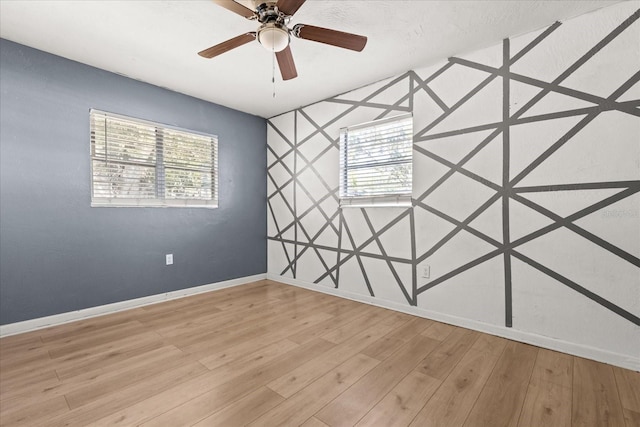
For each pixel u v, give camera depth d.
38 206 2.36
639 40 1.72
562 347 1.97
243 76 2.81
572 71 1.93
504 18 1.95
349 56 2.43
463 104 2.38
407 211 2.72
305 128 3.60
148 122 2.96
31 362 1.83
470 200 2.36
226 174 3.64
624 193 1.77
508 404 1.45
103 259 2.69
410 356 1.92
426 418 1.36
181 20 1.98
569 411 1.40
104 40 2.22
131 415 1.36
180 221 3.22
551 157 2.01
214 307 2.89
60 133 2.46
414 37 2.17
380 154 2.93
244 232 3.85
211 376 1.68
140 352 1.97
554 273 2.00
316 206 3.50
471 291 2.37
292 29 1.69
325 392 1.54
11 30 2.10
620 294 1.79
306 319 2.58
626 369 1.75
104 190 2.71
